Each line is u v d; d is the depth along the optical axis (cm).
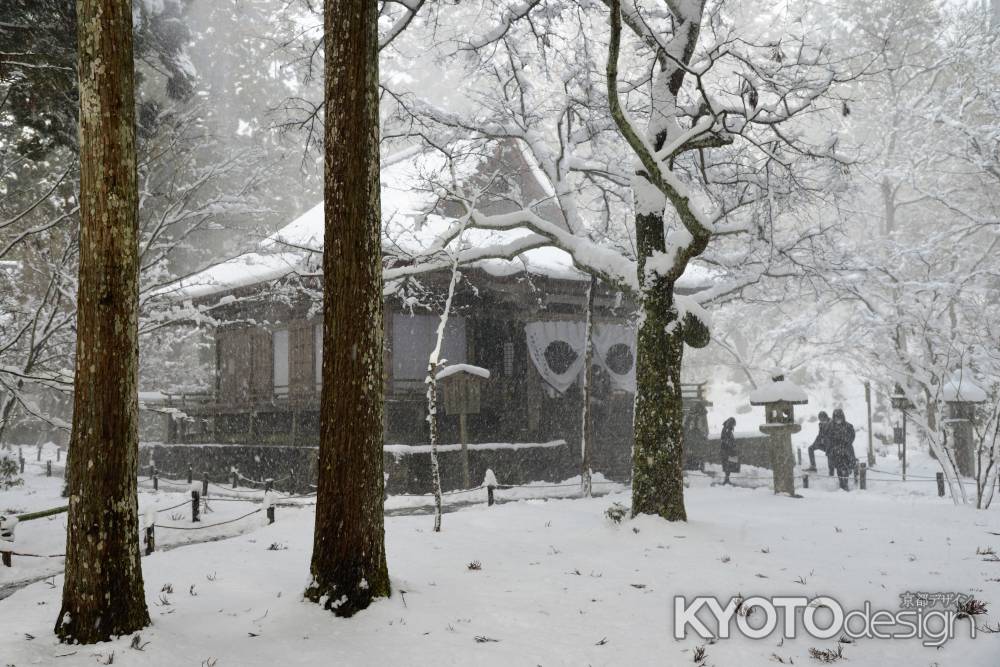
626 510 1274
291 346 2488
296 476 2270
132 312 685
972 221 2758
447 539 1166
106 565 648
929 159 2969
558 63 1861
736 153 1683
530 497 2023
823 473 2672
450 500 1916
